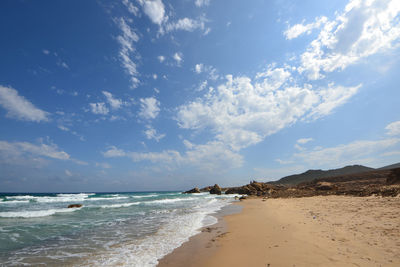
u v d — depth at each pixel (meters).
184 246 7.75
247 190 59.19
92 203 32.22
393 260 4.87
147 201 36.19
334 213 12.25
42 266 5.97
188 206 25.30
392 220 8.81
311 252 5.93
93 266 5.93
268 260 5.64
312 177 123.88
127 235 9.80
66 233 10.42
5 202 35.94
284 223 10.89
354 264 4.85
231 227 11.16
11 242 8.77
